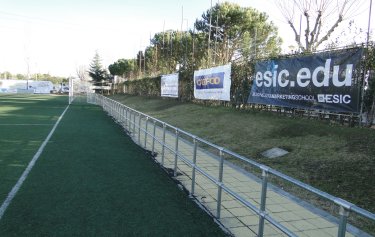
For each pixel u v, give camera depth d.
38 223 4.47
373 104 8.55
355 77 8.59
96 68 75.94
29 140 11.05
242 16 35.00
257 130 10.89
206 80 18.28
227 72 15.88
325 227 4.68
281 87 11.48
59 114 22.34
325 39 17.53
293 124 10.12
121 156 8.96
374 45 8.40
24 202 5.23
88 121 18.23
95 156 8.81
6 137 11.59
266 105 13.09
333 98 9.26
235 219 4.91
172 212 5.05
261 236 3.84
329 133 8.64
